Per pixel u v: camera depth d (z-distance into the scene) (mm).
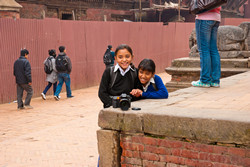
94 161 4957
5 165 4852
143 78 3305
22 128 7289
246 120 2422
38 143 5941
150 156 2896
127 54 3203
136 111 2916
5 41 10625
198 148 2662
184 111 2842
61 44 12969
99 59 15312
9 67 10781
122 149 3041
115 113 2979
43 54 12062
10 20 10758
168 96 3807
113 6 27219
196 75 8078
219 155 2578
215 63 4766
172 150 2783
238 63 7625
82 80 14281
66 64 11078
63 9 23094
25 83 9312
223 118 2510
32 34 11617
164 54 21219
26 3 20438
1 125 7590
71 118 8250
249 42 9656
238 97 3719
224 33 8477
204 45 4746
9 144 5914
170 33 21734
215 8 4648
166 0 29828
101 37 15383
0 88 10461
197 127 2600
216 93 4148
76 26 13797
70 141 6020
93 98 11453
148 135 2893
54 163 4906
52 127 7145
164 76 18719
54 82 11219
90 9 25219
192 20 29562
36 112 9047
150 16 29859
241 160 2490
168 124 2732
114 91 3312
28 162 4969
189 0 29375
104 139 3062
